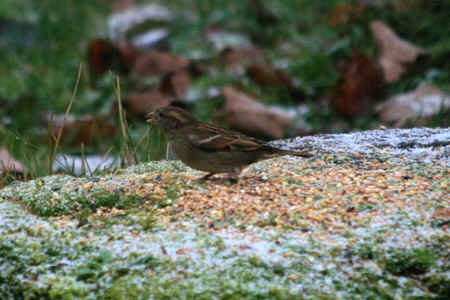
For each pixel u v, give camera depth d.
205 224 7.12
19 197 8.21
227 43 20.89
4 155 12.66
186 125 8.87
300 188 8.15
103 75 19.33
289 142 10.59
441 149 9.63
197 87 17.67
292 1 23.27
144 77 18.53
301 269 6.19
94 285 6.11
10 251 6.56
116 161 11.87
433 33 18.30
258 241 6.63
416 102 15.09
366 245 6.52
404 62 16.73
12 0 26.08
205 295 5.86
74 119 15.09
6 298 6.26
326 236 6.72
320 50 18.78
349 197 7.71
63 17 24.59
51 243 6.70
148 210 7.64
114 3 26.61
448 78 16.11
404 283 6.22
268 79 17.52
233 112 15.11
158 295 5.89
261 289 5.91
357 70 15.93
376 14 19.53
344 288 6.04
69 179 8.82
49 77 19.89
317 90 17.45
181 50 20.89
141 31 22.92
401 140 10.33
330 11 22.02
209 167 8.77
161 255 6.38
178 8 24.62
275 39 21.39
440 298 6.17
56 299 6.01
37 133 15.16
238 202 7.69
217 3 24.02
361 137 10.62
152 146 12.41
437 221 6.91
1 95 18.72
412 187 7.95
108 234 6.93
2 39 22.77
